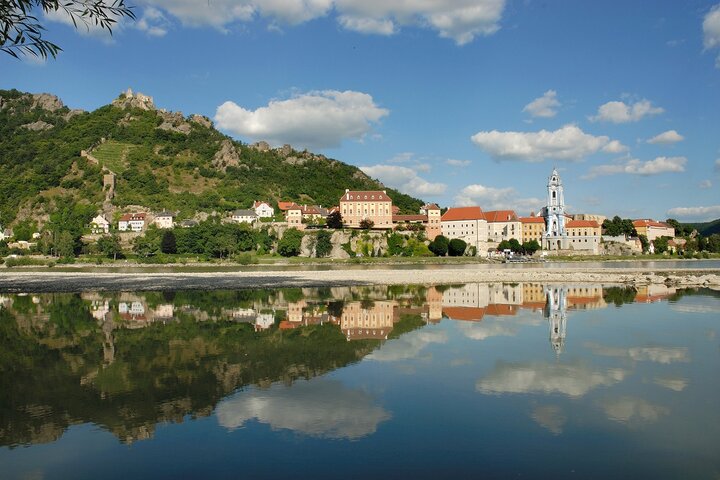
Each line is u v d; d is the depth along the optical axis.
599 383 31.61
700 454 21.42
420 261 198.25
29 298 81.81
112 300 78.50
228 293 88.81
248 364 36.78
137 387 31.14
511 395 29.23
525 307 66.94
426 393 29.72
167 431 24.08
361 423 25.02
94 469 20.25
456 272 135.75
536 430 24.08
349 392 29.92
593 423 24.91
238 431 24.03
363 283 106.94
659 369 34.78
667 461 20.78
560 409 26.91
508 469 20.11
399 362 37.12
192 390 30.45
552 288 93.62
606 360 37.34
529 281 109.31
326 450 21.92
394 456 21.31
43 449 22.19
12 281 114.75
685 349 40.91
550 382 31.84
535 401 28.23
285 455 21.39
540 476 19.53
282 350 41.44
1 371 35.03
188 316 60.94
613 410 26.69
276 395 29.44
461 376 33.25
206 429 24.28
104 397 29.25
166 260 184.25
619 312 61.56
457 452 21.67
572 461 20.83
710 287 93.88
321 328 52.00
